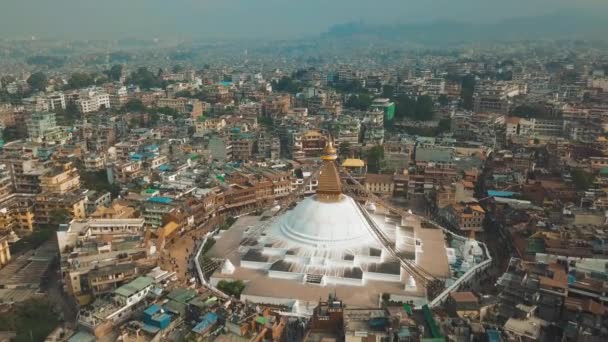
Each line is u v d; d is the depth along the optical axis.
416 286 123.56
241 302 103.38
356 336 84.44
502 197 172.62
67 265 121.50
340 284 125.31
